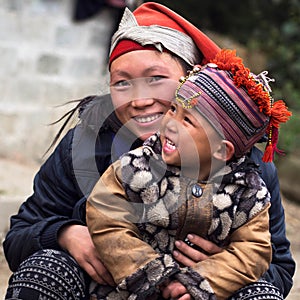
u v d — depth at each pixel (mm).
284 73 10609
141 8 3312
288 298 4785
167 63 3096
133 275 2777
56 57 8484
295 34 10797
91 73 8664
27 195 6488
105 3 8500
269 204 2941
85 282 2973
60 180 3250
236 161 2957
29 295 2824
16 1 8250
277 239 3303
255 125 2900
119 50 3154
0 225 6070
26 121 8250
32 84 8359
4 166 7496
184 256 2891
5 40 8211
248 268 2824
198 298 2783
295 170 8453
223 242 2928
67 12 8516
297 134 8414
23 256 3123
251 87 2879
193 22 11930
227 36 11992
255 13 11781
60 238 3049
